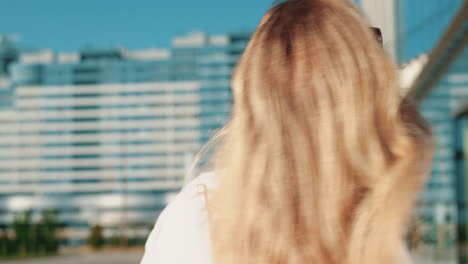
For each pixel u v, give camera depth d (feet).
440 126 33.04
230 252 2.58
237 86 2.78
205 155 2.84
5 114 339.57
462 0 22.07
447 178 32.81
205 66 345.31
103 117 341.21
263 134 2.62
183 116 341.00
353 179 2.55
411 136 2.67
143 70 344.69
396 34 32.68
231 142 2.74
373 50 2.72
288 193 2.54
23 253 177.47
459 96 29.81
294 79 2.65
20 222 183.32
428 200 32.48
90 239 232.94
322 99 2.59
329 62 2.65
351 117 2.56
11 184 333.42
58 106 340.39
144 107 341.62
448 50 27.55
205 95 342.44
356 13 2.86
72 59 355.97
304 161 2.55
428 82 31.73
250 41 2.91
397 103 2.67
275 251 2.52
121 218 324.60
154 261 2.69
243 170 2.62
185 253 2.62
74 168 336.29
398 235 2.54
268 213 2.54
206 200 2.68
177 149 337.52
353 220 2.52
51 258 160.25
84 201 328.08
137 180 335.06
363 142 2.56
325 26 2.76
